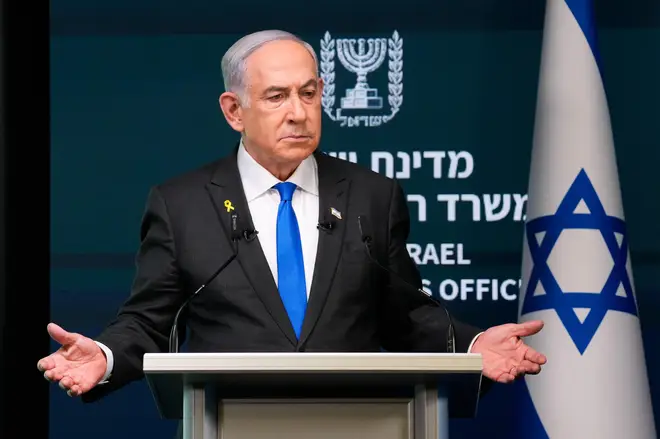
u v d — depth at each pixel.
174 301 10.07
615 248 13.43
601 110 13.65
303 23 15.08
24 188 14.74
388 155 14.95
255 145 10.12
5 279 14.53
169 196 10.32
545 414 13.35
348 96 14.98
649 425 13.40
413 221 14.88
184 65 15.07
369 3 15.07
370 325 9.96
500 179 14.89
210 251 9.91
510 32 15.01
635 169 14.77
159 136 15.00
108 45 15.05
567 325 13.33
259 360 6.89
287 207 10.14
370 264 9.96
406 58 15.02
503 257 14.84
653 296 14.73
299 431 7.42
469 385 7.59
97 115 14.98
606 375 13.25
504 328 8.64
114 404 14.82
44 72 14.98
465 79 14.98
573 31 13.80
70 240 14.86
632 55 14.84
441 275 14.84
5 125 14.65
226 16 15.11
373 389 7.68
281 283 9.86
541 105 13.88
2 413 14.41
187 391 7.36
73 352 8.27
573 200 13.47
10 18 14.71
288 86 9.78
